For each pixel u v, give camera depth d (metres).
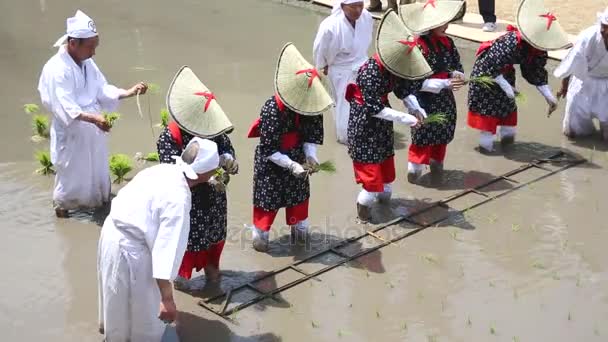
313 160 7.75
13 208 9.21
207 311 7.30
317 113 7.42
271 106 7.54
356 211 9.10
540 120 11.45
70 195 8.89
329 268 7.96
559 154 10.39
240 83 12.76
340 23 10.28
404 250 8.30
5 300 7.52
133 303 6.32
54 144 8.73
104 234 6.29
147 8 16.88
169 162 7.03
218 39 14.88
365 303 7.43
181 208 6.05
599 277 7.77
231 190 9.61
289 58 7.59
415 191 9.55
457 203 9.24
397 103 12.16
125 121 11.50
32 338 6.99
